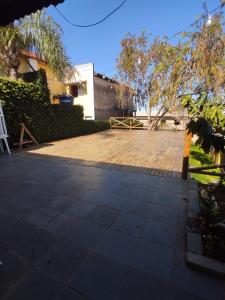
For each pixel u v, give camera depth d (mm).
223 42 9344
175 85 10867
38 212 2449
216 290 1409
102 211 2484
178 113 11484
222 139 1879
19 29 7387
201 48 9641
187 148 3479
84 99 14328
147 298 1344
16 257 1696
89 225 2188
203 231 1944
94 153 5883
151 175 3854
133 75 13180
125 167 4398
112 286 1432
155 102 11992
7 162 4801
